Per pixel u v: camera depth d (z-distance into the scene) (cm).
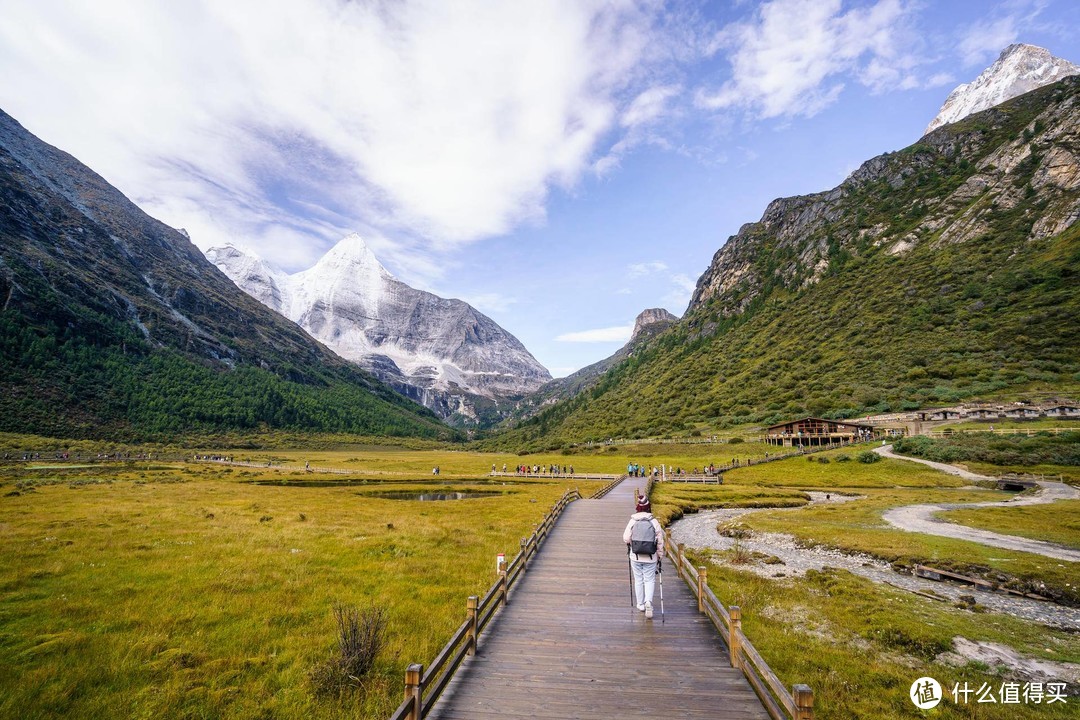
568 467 8362
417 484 6581
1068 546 2464
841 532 2912
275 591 1577
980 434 6384
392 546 2295
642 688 873
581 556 1961
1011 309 11450
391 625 1308
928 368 10281
